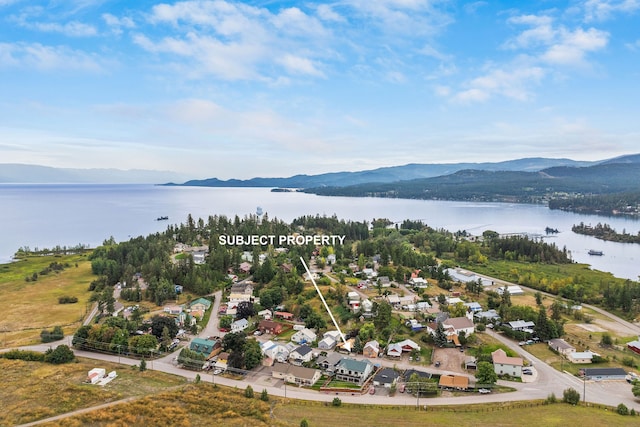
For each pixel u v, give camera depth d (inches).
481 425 2908.5
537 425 2906.0
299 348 4202.8
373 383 3641.7
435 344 4503.0
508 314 5241.1
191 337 4726.9
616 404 3272.6
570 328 5206.7
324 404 3253.0
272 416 2992.1
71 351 4015.8
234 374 3809.1
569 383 3646.7
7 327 5004.9
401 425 2906.0
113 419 2815.0
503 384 3627.0
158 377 3644.2
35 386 3324.3
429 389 3447.3
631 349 4468.5
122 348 4197.8
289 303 5674.2
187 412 2987.2
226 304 5885.8
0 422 2755.9
